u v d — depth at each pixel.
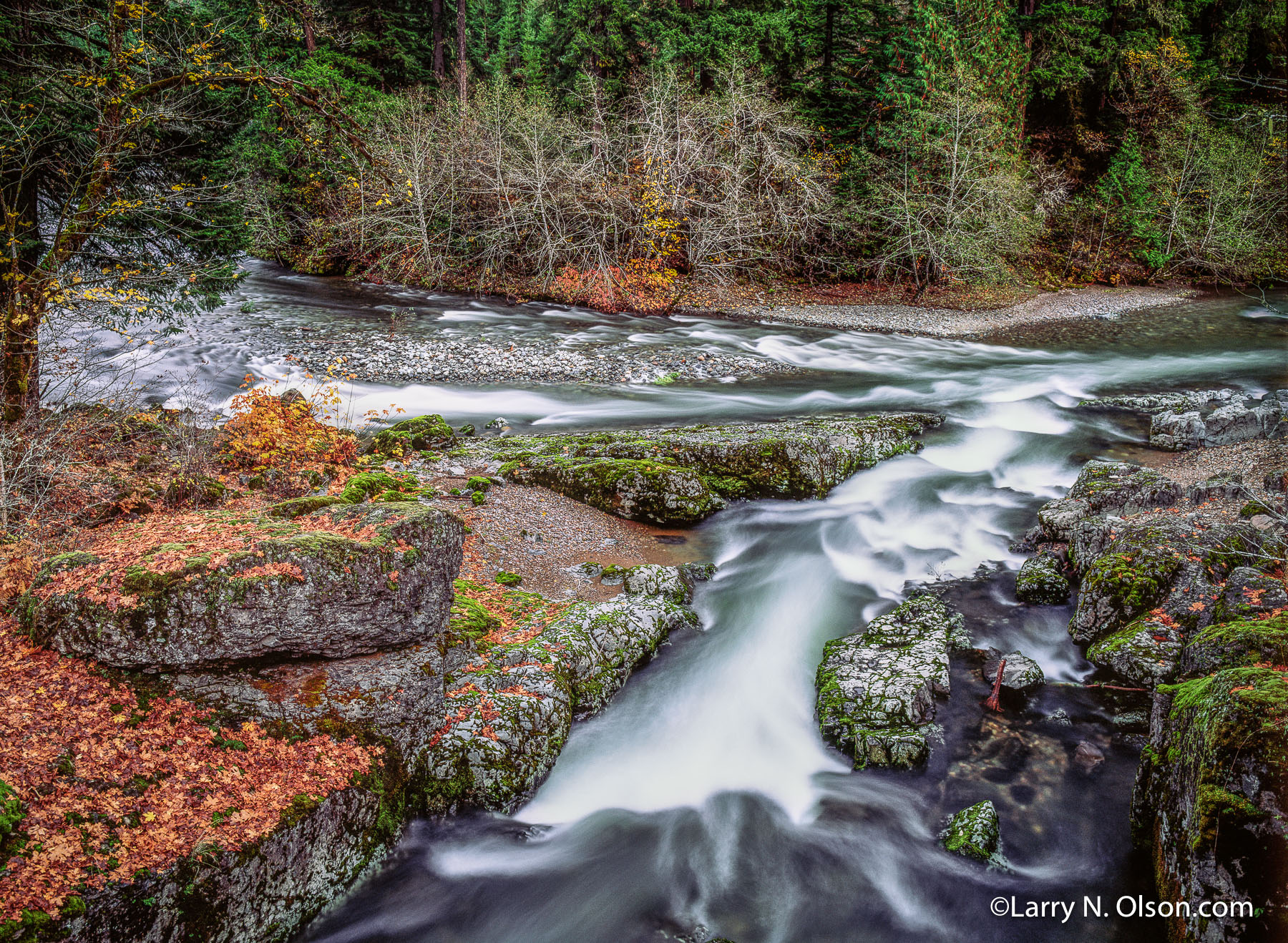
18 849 3.41
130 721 4.14
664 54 27.05
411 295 24.69
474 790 5.07
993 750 5.94
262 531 4.96
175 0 9.69
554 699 5.69
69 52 9.03
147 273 9.31
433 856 4.84
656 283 23.61
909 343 20.41
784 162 24.56
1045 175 28.23
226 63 9.28
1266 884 3.76
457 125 26.19
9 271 8.03
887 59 26.42
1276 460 10.27
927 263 25.69
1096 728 6.14
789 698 6.71
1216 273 29.25
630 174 24.58
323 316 20.52
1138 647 6.57
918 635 7.10
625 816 5.47
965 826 5.16
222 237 10.16
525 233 24.98
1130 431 12.88
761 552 8.88
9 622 4.68
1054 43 29.53
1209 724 4.25
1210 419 11.85
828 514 9.80
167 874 3.60
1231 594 6.34
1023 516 10.01
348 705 4.69
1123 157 29.83
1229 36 35.28
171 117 8.62
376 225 26.30
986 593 8.16
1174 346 19.88
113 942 3.40
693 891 4.90
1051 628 7.50
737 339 20.03
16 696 4.07
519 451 10.66
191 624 4.30
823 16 28.62
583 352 17.91
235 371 14.90
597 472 9.35
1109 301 26.22
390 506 5.30
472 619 6.18
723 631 7.42
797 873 5.04
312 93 9.47
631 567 8.07
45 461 6.75
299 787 4.27
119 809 3.75
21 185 8.34
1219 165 29.67
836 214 25.73
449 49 37.03
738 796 5.71
